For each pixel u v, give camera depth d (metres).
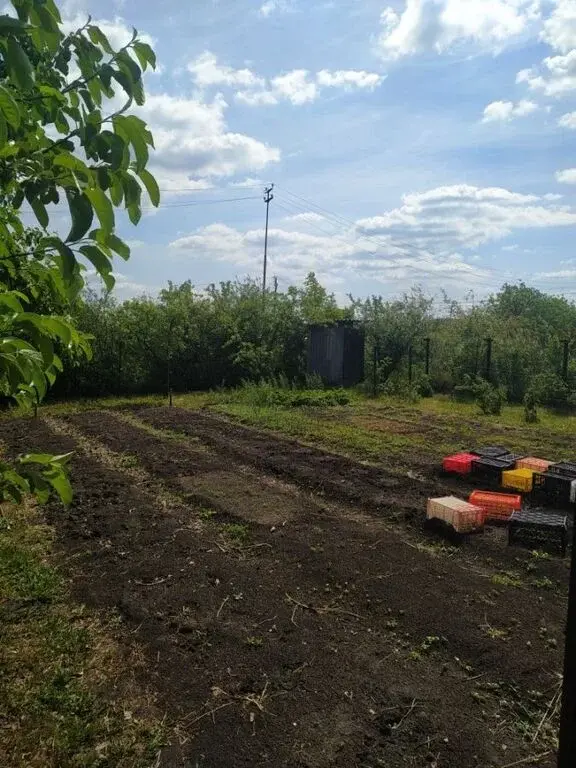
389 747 2.69
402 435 10.09
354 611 3.97
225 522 5.74
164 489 6.88
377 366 16.84
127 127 1.36
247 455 8.48
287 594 4.20
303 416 12.14
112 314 16.73
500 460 7.30
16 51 1.16
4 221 1.75
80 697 3.01
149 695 3.06
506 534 5.42
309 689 3.11
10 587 4.23
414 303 18.55
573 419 11.97
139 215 1.44
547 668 3.27
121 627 3.74
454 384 16.05
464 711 2.95
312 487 6.95
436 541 5.24
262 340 18.45
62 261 1.28
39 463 1.76
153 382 17.19
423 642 3.56
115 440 9.55
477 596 4.12
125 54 1.49
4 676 3.19
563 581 4.42
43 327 1.47
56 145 1.42
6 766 2.56
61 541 5.24
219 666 3.30
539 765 2.59
